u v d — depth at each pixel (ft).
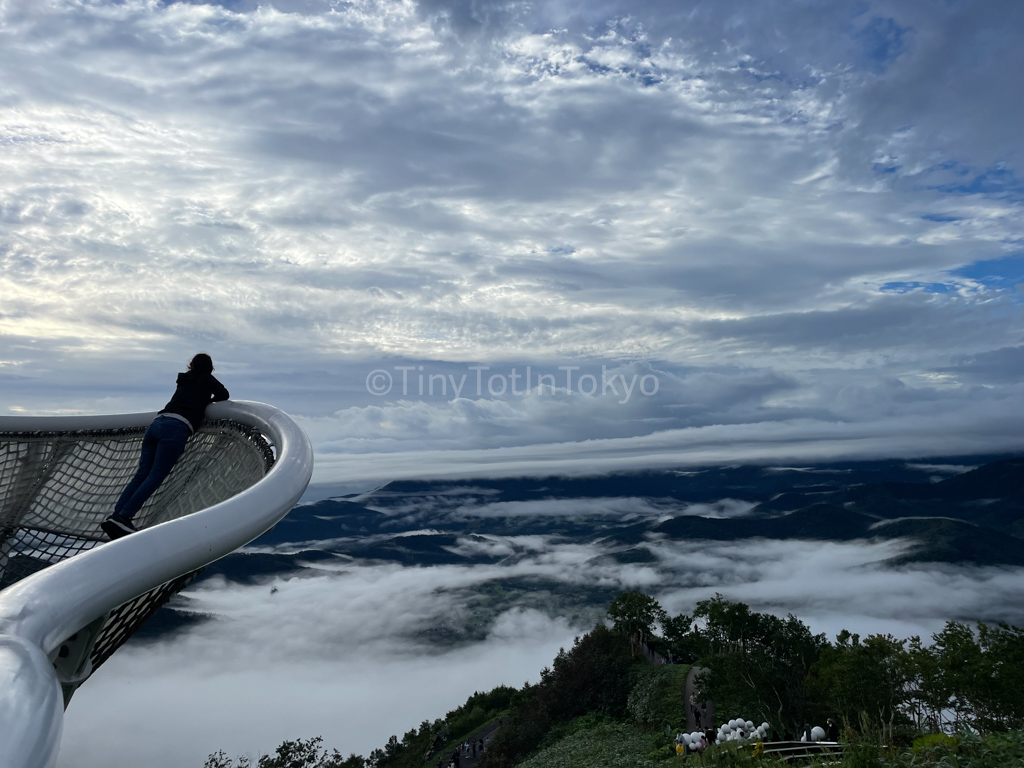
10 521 15.92
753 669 166.71
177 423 14.96
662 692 219.20
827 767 24.64
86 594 5.28
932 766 20.68
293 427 12.09
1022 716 109.91
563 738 233.76
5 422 17.02
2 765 2.78
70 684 5.94
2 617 4.40
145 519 15.71
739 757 32.96
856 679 120.37
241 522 7.49
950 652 121.39
